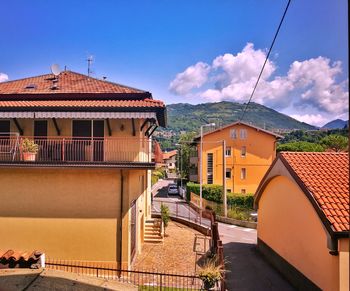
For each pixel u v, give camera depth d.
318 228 12.09
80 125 17.44
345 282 10.67
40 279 7.43
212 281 12.14
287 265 15.40
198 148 50.78
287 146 58.19
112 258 15.46
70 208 15.66
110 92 18.02
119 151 16.86
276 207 17.23
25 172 15.82
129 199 15.77
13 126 17.56
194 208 39.12
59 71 21.06
